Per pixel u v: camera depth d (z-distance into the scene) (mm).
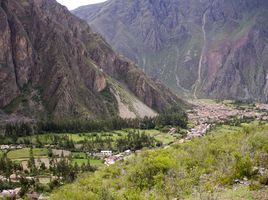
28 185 112875
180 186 46125
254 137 69312
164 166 57656
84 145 175375
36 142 179500
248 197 36188
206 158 60938
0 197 101438
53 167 134750
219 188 41688
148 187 52875
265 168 46125
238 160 47469
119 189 55688
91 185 62750
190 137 185500
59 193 52000
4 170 132750
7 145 175125
